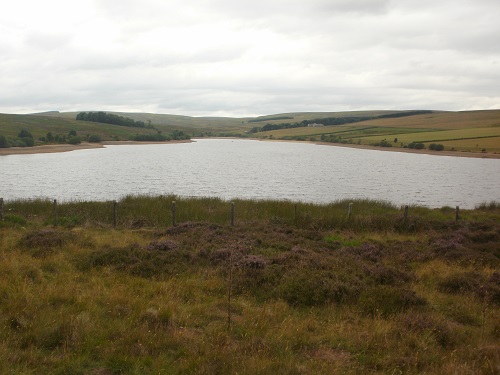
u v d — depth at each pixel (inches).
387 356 284.8
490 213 1069.1
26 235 632.4
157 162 3346.5
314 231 755.4
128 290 402.6
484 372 264.8
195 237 676.1
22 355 267.0
